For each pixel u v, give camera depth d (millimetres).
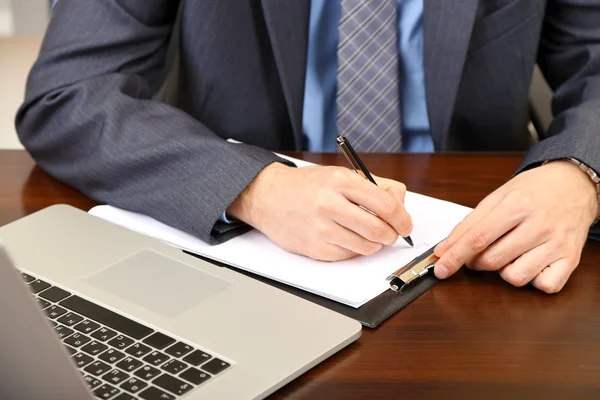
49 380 572
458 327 817
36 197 1095
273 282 891
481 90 1384
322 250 912
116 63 1200
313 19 1312
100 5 1208
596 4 1294
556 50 1375
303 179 943
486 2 1339
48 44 1202
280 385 702
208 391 676
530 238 900
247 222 981
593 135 1030
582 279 918
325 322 789
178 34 1387
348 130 1342
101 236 953
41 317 534
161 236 981
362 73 1312
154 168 1038
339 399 706
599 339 802
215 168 997
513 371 749
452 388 724
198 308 800
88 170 1080
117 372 693
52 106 1133
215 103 1364
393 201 911
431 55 1291
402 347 781
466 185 1131
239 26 1317
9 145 2332
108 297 815
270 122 1380
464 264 931
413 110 1374
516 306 860
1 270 505
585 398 713
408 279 882
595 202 992
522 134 1444
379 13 1290
